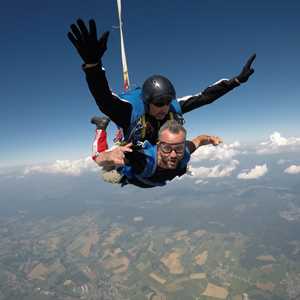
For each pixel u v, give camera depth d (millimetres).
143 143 3596
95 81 2996
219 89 4273
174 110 4016
